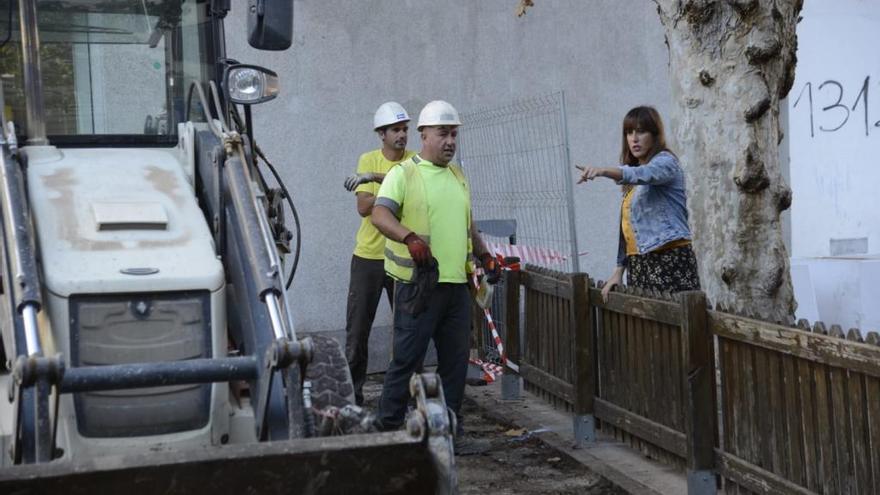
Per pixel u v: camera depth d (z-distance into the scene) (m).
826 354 4.17
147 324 3.84
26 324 3.45
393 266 5.96
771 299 6.14
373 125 8.95
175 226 4.10
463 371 6.11
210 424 3.93
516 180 7.87
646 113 5.83
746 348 4.82
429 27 9.12
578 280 6.36
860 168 10.71
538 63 9.52
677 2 6.25
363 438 3.39
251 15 4.55
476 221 7.89
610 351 6.21
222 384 3.95
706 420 5.09
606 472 5.77
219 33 5.12
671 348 5.50
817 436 4.32
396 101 9.03
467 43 9.26
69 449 3.74
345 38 8.84
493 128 8.22
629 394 6.00
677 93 6.36
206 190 4.48
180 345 3.88
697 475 5.08
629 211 6.01
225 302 4.05
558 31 9.58
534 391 7.46
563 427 6.82
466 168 8.70
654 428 5.66
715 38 6.12
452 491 3.35
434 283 5.70
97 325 3.78
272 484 3.31
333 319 8.86
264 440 3.84
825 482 4.28
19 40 4.70
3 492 2.99
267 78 4.73
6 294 3.75
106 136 4.87
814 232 10.58
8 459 3.68
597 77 9.74
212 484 3.23
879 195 10.78
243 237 4.05
